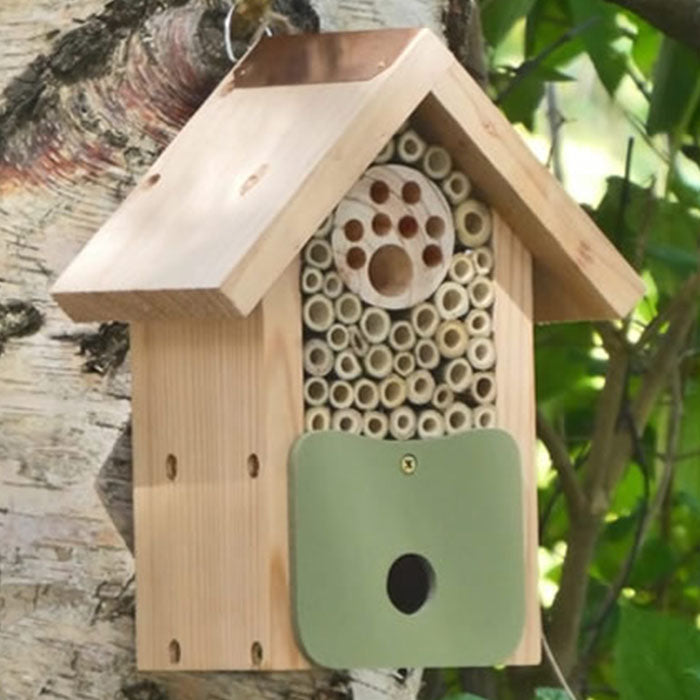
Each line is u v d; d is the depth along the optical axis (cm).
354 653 484
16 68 535
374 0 562
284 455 480
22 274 528
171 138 530
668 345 775
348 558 484
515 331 514
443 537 498
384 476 491
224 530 486
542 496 820
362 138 476
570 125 967
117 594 516
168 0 535
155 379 500
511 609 508
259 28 530
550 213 509
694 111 795
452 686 770
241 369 482
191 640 492
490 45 757
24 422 523
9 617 519
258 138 493
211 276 457
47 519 520
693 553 816
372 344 494
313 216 469
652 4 699
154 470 500
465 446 503
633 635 621
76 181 529
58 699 516
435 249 502
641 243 761
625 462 771
